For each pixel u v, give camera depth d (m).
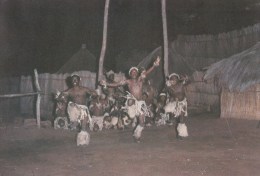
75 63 17.30
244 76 11.96
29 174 6.57
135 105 9.03
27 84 16.23
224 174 6.25
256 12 19.42
